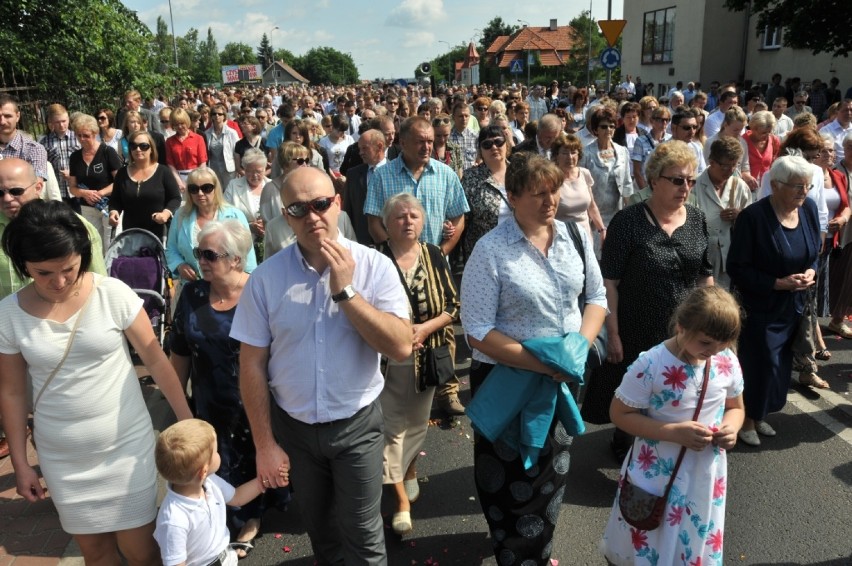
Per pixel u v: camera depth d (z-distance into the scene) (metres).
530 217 2.96
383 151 6.27
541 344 2.86
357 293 2.54
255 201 6.18
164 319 5.71
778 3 20.42
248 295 2.68
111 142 9.51
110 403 2.79
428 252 4.04
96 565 2.99
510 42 77.56
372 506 2.84
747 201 5.08
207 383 3.60
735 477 4.21
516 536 3.12
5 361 2.71
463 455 4.65
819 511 3.86
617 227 3.98
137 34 17.03
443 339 3.94
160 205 6.58
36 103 12.48
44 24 13.55
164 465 2.68
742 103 22.89
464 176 5.69
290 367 2.68
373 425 2.80
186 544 2.76
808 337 4.42
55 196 5.66
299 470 2.84
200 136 10.28
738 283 4.39
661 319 3.91
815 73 24.30
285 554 3.64
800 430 4.79
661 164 3.78
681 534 2.78
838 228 5.82
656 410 2.83
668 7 31.36
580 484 4.21
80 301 2.73
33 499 2.80
